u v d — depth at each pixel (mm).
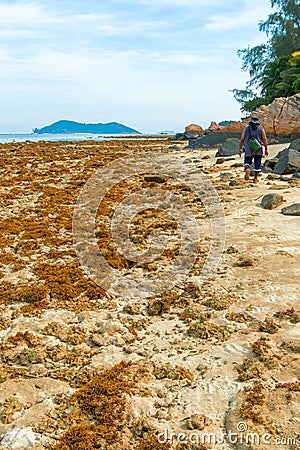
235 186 13195
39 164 22234
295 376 4195
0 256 8172
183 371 4398
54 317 5723
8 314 5883
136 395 4125
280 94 38844
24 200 13562
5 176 18328
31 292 6281
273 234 8273
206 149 28625
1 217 11438
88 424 3803
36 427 3781
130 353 4855
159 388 4188
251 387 4082
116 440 3596
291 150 15094
